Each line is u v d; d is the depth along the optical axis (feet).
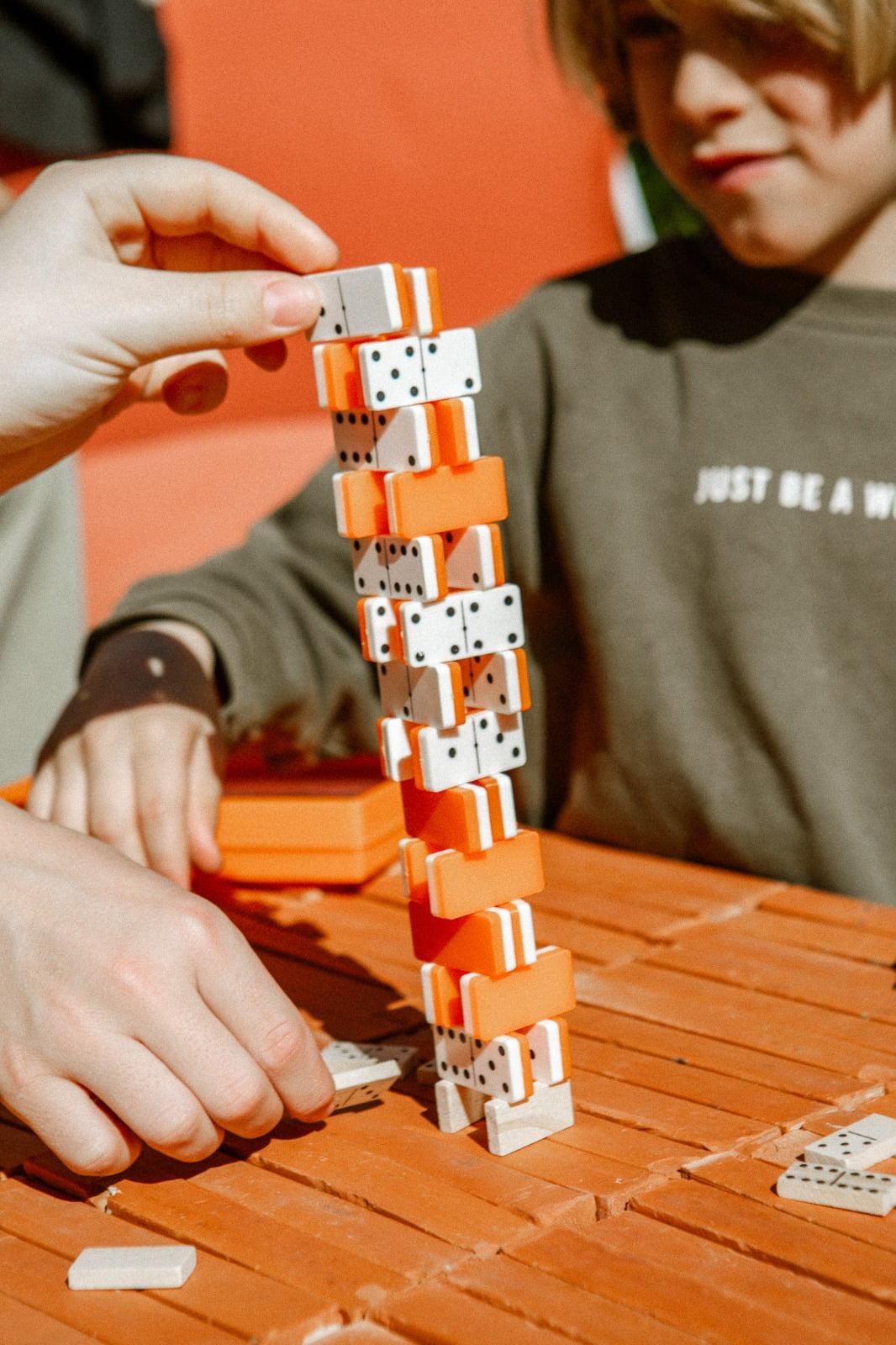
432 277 2.10
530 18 4.82
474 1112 2.29
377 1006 2.78
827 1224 1.88
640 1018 2.62
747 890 3.29
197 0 10.12
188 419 10.89
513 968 2.17
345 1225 1.98
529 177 11.39
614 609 4.48
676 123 3.91
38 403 2.36
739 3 3.43
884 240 4.25
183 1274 1.85
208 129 10.43
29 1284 1.89
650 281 4.73
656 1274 1.80
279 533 4.51
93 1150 2.06
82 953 2.10
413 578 2.15
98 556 9.15
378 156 10.84
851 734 4.24
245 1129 2.12
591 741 4.66
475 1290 1.79
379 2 10.63
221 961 2.14
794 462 4.30
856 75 3.49
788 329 4.34
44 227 2.38
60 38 7.16
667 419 4.50
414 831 2.28
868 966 2.80
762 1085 2.33
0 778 5.65
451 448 2.12
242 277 2.25
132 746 3.07
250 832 3.44
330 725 4.35
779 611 4.27
